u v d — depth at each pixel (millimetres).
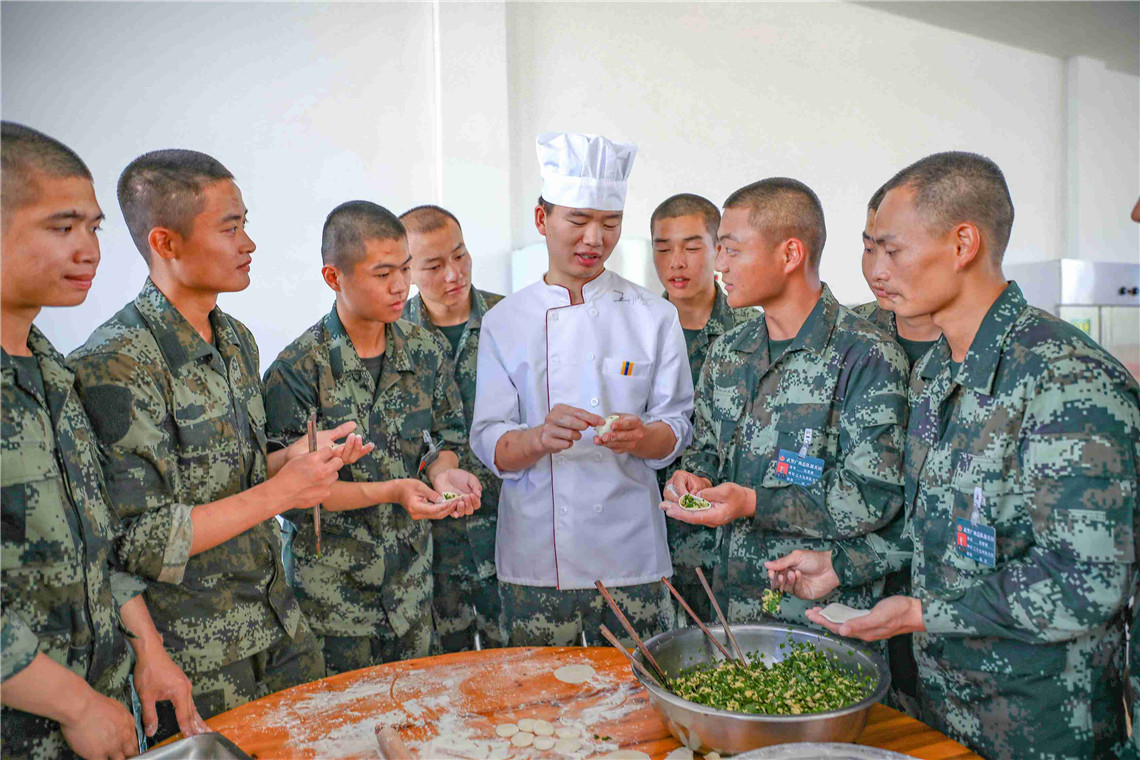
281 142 3840
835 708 1269
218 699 1650
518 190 4133
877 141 4711
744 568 1899
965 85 4871
